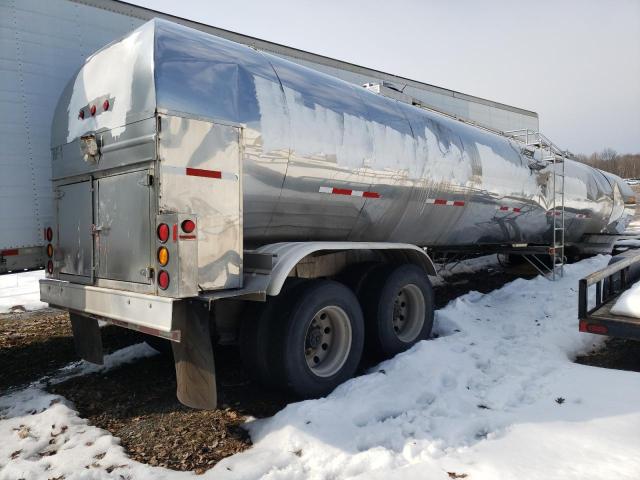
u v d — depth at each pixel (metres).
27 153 4.07
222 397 3.77
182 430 3.20
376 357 4.55
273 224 4.00
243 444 3.01
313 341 3.82
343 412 3.24
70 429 3.18
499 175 6.52
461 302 6.49
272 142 3.70
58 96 4.25
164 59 3.15
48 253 4.15
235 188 3.35
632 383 3.67
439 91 9.54
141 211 3.14
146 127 3.05
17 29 4.02
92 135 3.46
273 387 3.67
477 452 2.71
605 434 2.87
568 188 8.79
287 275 3.63
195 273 2.95
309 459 2.73
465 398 3.56
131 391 3.89
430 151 5.26
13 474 2.60
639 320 4.32
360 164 4.42
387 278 4.46
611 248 10.79
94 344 4.12
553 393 3.56
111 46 3.58
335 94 4.43
